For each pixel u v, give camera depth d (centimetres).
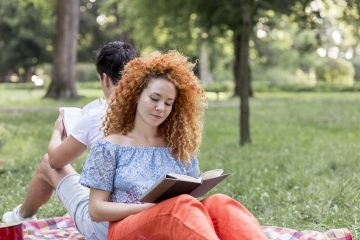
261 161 948
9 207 643
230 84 4191
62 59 2711
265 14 2489
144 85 378
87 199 422
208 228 328
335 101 2753
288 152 1051
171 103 379
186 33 2912
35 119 1747
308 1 1370
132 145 384
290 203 653
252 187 729
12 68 5578
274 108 2300
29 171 859
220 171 372
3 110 2153
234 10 1448
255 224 349
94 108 446
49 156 445
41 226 504
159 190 340
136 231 348
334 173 802
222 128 1561
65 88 2711
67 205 433
